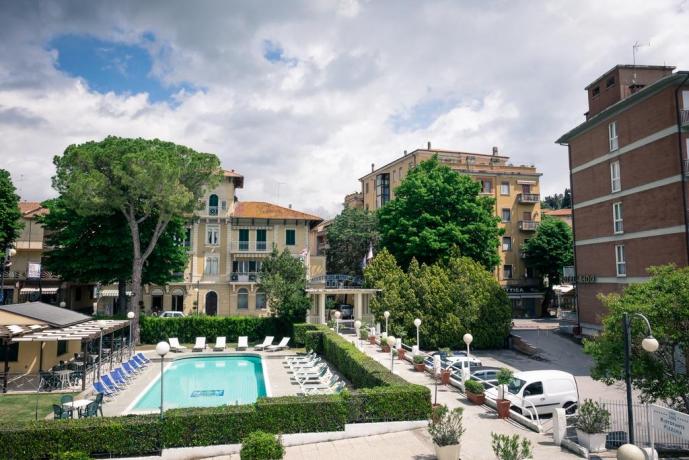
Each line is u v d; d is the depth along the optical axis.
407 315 34.72
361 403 16.22
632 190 31.80
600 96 36.53
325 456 14.09
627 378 13.49
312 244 66.88
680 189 27.77
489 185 60.50
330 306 48.69
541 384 19.16
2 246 39.78
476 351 34.25
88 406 17.70
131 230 38.44
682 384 15.51
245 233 51.34
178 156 38.44
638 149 31.22
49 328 24.78
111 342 29.66
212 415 14.58
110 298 53.44
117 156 35.56
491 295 35.41
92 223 38.44
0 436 13.19
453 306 34.72
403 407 16.50
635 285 17.59
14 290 49.38
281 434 14.23
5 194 39.75
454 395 20.83
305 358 31.34
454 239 41.72
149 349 35.72
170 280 43.22
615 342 16.61
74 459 11.73
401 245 43.69
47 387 22.95
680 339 15.88
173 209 35.91
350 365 23.69
